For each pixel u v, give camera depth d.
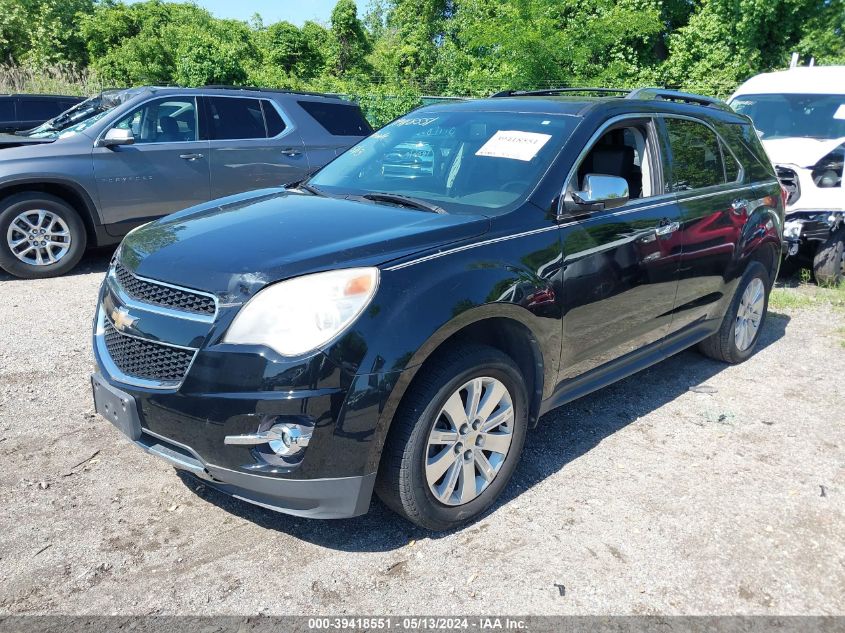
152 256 2.96
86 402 4.21
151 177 7.32
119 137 6.94
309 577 2.76
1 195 6.71
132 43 23.20
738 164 4.91
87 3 33.31
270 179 8.05
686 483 3.53
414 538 3.03
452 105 4.47
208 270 2.74
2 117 12.17
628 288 3.71
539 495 3.38
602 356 3.76
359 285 2.65
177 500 3.26
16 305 6.09
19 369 4.66
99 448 3.69
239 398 2.55
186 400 2.62
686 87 18.27
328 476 2.64
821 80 8.53
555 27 13.36
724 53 18.59
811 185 7.27
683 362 5.29
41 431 3.84
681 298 4.25
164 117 7.51
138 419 2.79
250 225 3.17
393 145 4.23
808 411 4.45
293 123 8.23
